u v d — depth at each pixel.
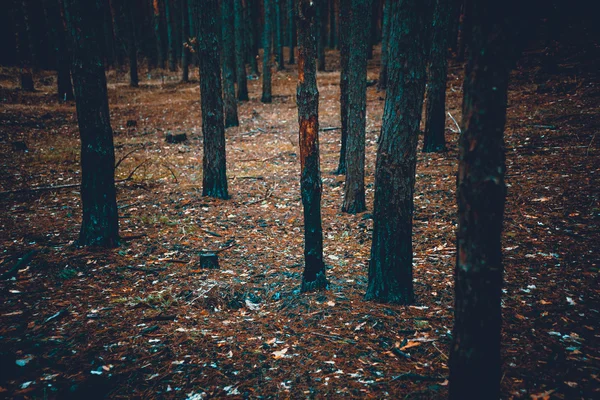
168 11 29.12
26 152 11.04
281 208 7.48
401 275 3.96
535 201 6.27
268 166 10.52
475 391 2.17
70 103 17.50
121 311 3.95
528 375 2.79
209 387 2.85
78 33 4.89
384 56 18.78
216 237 6.13
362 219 6.70
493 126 1.90
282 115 17.19
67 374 2.98
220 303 4.16
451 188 7.55
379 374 2.93
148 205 7.50
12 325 3.65
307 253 4.24
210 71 7.43
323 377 2.93
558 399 2.54
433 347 3.23
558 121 10.43
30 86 18.66
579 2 18.23
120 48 30.00
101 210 5.48
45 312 3.91
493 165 1.94
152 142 13.05
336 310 3.88
